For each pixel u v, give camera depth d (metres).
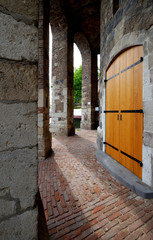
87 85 9.74
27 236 0.77
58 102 7.04
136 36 2.26
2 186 0.71
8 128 0.72
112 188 2.11
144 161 2.09
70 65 7.16
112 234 1.32
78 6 6.41
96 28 7.96
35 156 0.79
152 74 1.94
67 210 1.64
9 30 0.70
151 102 1.96
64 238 1.28
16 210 0.74
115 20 2.93
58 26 6.77
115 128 3.09
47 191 2.05
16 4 0.72
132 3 2.32
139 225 1.42
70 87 7.22
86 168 2.89
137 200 1.81
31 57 0.77
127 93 2.62
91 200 1.83
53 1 5.51
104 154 3.54
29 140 0.77
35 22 0.77
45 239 0.94
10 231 0.73
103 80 3.79
